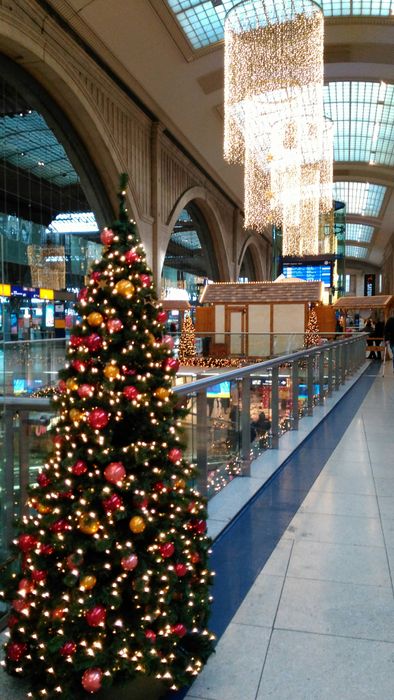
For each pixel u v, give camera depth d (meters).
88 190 21.50
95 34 17.48
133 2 17.08
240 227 44.69
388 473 5.50
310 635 2.69
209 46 21.14
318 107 19.66
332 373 11.24
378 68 25.50
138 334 2.28
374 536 3.91
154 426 2.27
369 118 33.25
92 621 2.03
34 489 2.26
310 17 16.06
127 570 2.14
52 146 22.83
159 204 25.45
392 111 31.77
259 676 2.38
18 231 20.39
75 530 2.14
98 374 2.24
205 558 2.49
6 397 2.96
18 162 22.28
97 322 2.26
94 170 21.12
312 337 17.81
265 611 2.90
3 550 2.94
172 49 20.55
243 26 16.59
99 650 2.03
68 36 16.73
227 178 35.53
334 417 8.74
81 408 2.20
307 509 4.46
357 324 40.41
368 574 3.33
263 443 6.21
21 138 22.14
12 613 2.25
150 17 18.22
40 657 2.09
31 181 23.06
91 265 2.41
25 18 14.78
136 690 2.17
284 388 7.26
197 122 26.59
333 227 37.72
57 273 23.12
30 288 20.11
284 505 4.55
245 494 4.71
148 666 2.09
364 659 2.50
